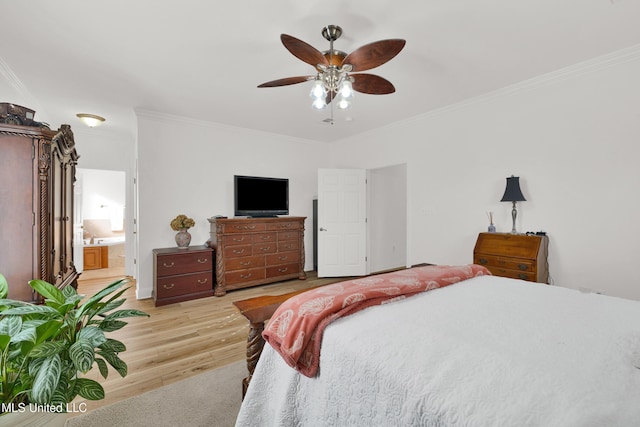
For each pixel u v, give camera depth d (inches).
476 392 28.3
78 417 64.1
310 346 44.3
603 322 44.5
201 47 88.7
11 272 75.7
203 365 86.5
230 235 157.2
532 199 113.6
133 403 69.0
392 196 225.3
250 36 83.3
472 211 133.1
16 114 79.1
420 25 78.4
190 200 162.2
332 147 219.9
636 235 91.4
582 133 101.1
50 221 84.5
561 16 74.8
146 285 149.3
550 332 40.7
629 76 91.7
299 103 136.3
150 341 101.7
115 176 250.4
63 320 46.0
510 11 72.8
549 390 27.7
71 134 104.0
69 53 91.6
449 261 142.2
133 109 143.8
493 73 107.0
